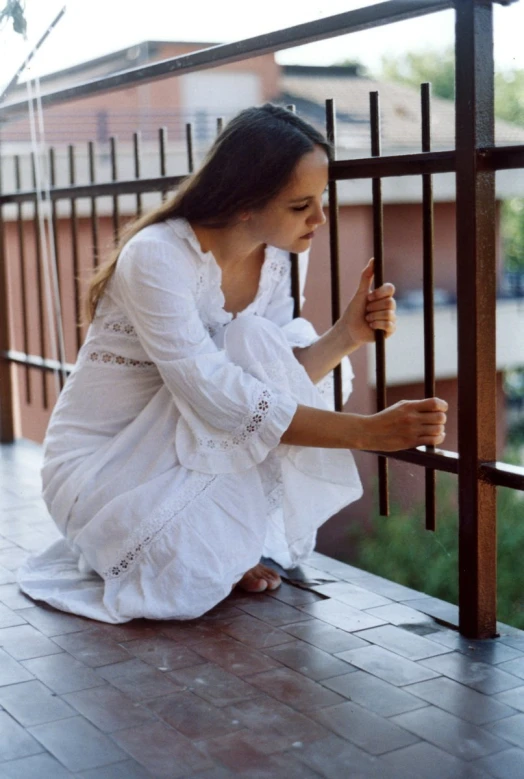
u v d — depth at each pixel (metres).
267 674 1.86
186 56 2.63
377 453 2.27
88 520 2.21
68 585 2.30
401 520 6.17
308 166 2.00
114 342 2.25
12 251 6.43
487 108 1.90
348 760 1.54
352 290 7.22
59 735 1.63
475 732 1.63
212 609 2.20
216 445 2.09
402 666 1.89
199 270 2.12
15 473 3.53
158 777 1.49
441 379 8.02
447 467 2.09
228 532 2.12
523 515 6.05
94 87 2.99
